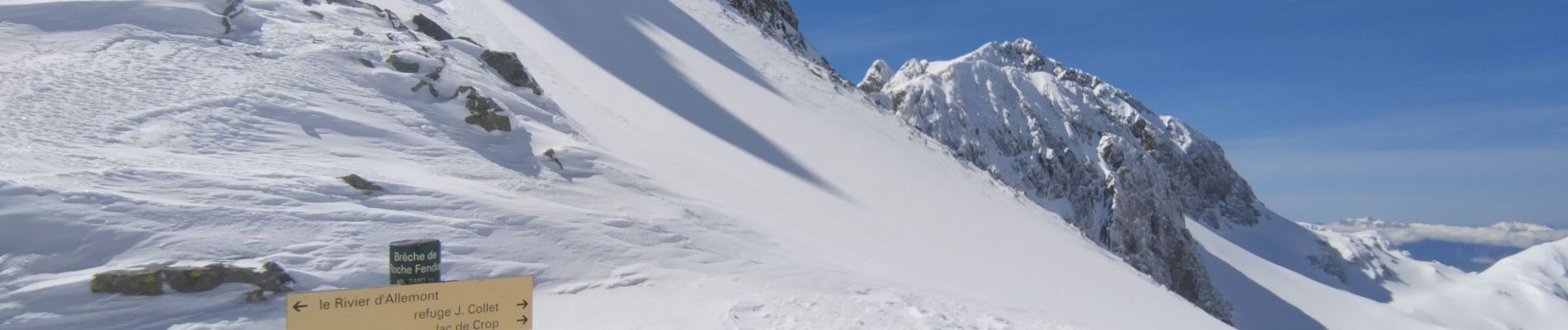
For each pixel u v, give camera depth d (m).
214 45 14.62
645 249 10.62
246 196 9.01
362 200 9.78
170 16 14.91
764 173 23.22
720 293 9.40
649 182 14.91
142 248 7.60
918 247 19.34
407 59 15.77
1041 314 12.77
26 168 8.38
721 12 56.41
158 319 6.84
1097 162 102.00
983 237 25.45
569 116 18.98
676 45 42.50
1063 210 94.25
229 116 11.66
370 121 13.12
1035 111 110.62
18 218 7.40
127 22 14.37
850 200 23.91
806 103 42.28
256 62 14.20
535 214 10.56
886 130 44.75
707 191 17.02
